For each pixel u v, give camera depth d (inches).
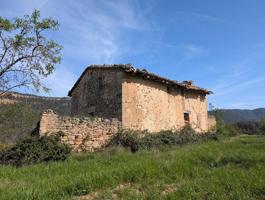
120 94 594.9
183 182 263.7
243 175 271.0
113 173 277.4
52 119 471.5
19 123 522.6
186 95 807.7
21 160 384.8
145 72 624.7
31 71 503.5
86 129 512.4
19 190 220.7
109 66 616.7
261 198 206.7
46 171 316.8
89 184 242.7
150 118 648.4
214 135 771.4
